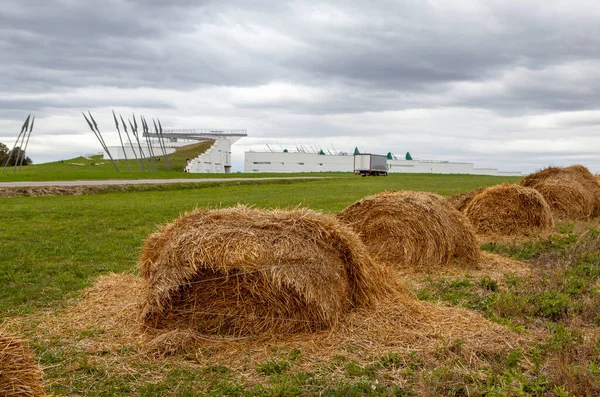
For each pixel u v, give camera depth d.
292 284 5.96
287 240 6.22
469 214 13.53
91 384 4.89
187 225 6.57
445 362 5.25
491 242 12.34
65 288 8.25
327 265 6.21
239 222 6.43
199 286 6.15
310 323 6.04
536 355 5.38
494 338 5.81
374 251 9.90
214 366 5.29
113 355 5.53
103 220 16.75
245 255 6.04
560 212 16.17
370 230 10.04
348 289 6.54
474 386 4.78
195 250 6.11
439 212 9.80
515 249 11.58
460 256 9.98
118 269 9.71
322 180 55.22
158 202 24.86
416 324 6.21
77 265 9.99
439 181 55.97
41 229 14.49
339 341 5.79
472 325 6.21
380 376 4.96
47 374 5.05
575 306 7.05
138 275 8.95
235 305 6.10
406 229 9.73
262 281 6.03
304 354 5.51
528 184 17.02
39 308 7.22
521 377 4.82
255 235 6.23
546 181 16.58
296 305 6.06
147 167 79.38
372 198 10.20
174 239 6.39
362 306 6.52
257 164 98.19
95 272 9.43
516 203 13.19
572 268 9.23
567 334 5.87
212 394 4.69
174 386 4.86
